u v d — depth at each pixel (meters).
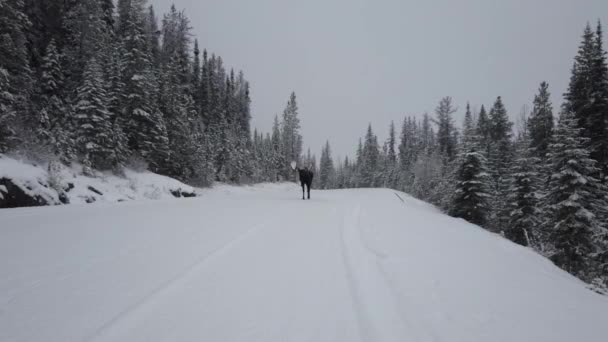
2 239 4.50
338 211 9.12
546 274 4.86
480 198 22.09
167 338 2.18
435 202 33.84
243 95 63.44
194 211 8.11
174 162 27.39
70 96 20.89
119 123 21.97
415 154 64.81
